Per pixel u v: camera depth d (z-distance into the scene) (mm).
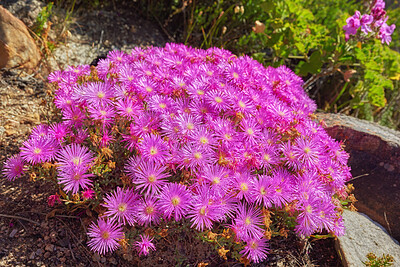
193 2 1273
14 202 732
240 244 687
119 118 705
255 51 1307
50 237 701
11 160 700
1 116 857
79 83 798
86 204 717
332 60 1108
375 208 876
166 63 843
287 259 750
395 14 1440
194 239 729
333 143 789
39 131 726
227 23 1294
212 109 746
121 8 1298
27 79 951
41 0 1134
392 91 1394
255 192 680
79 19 1174
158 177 663
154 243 719
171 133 703
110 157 712
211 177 674
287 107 809
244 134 721
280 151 754
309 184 713
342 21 1106
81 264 684
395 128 1320
